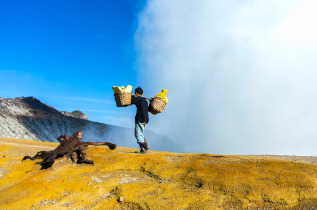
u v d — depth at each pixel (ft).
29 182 19.33
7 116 171.63
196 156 24.72
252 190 15.71
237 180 16.88
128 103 25.64
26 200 17.25
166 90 27.17
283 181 15.99
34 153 27.68
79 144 24.50
